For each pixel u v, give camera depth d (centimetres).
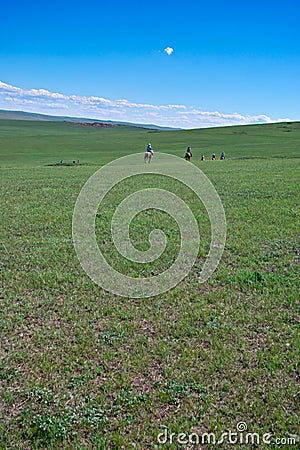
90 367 640
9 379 614
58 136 12200
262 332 736
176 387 583
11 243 1346
